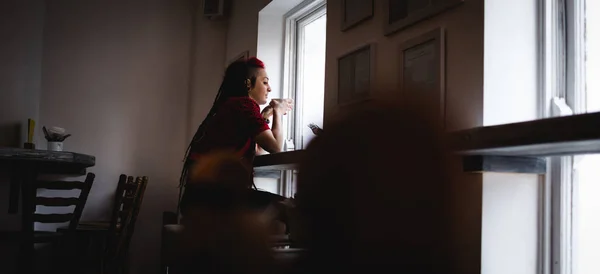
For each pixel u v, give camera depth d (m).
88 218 4.27
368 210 0.23
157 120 4.51
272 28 3.89
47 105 4.20
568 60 1.88
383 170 0.23
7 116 3.99
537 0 1.95
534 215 1.85
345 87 2.72
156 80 4.52
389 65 2.38
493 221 1.76
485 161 1.69
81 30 4.33
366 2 2.56
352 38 2.71
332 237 0.24
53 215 3.29
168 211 4.43
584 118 1.16
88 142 4.29
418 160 0.23
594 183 1.75
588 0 1.84
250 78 2.94
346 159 0.23
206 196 0.71
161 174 4.49
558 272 1.81
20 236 3.29
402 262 0.23
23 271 3.33
